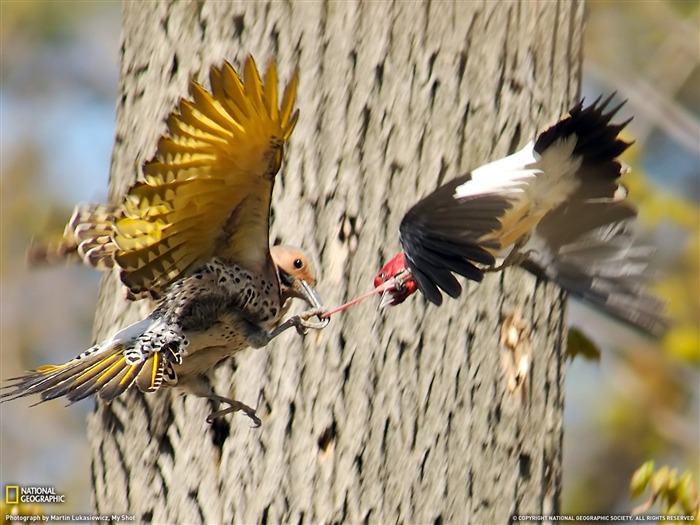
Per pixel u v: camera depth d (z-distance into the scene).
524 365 10.46
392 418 9.97
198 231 9.44
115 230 9.12
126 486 10.32
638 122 19.59
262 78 10.48
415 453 9.95
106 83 21.58
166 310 9.57
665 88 19.94
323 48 10.50
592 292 10.04
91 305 20.80
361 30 10.51
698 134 19.39
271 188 9.09
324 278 10.21
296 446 9.94
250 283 9.80
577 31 11.24
